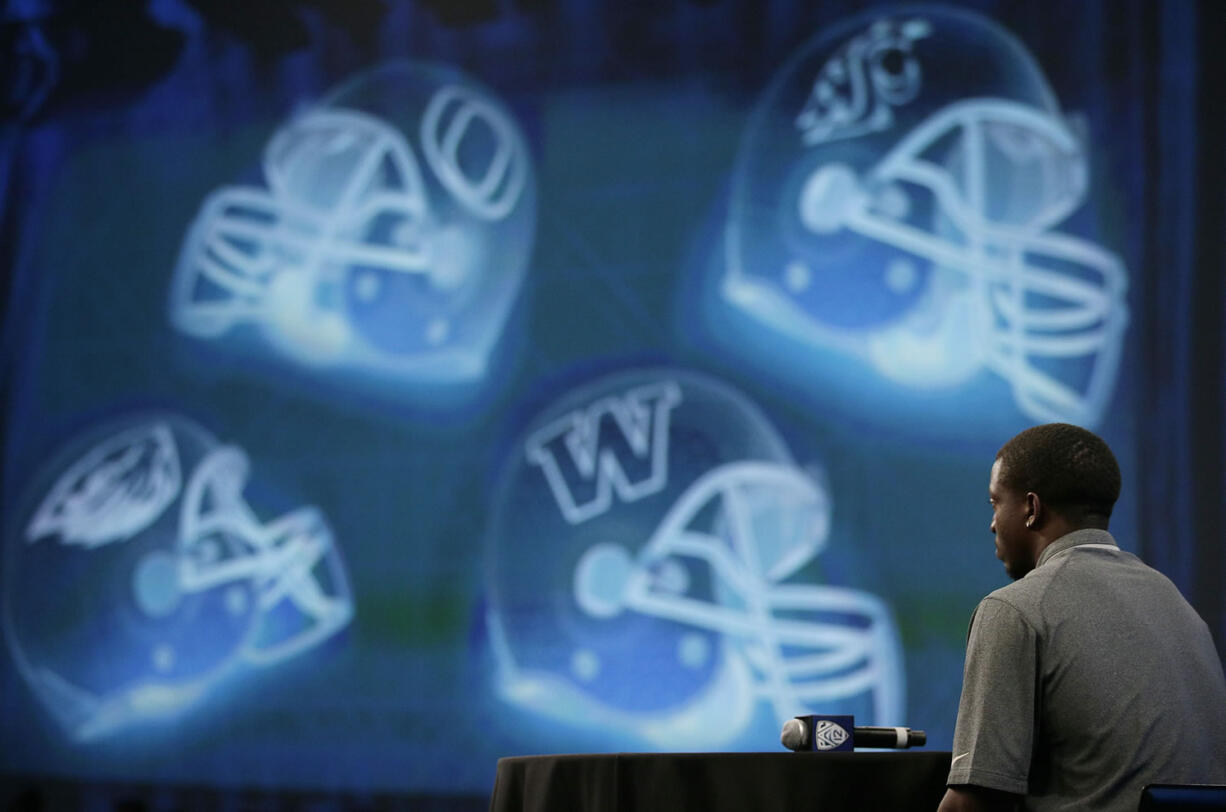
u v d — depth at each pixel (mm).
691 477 14438
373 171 16438
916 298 14086
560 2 16094
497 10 16359
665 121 15398
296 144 16797
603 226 15383
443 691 14766
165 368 16672
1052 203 13773
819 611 13750
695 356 14742
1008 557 5383
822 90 14883
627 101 15594
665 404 14727
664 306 14977
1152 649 4738
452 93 16328
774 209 14805
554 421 15094
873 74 14703
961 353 13828
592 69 15812
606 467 14766
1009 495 5348
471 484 15227
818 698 13555
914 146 14398
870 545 13734
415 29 16641
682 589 14203
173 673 15742
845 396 14133
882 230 14344
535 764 5430
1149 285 13250
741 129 15094
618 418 14859
